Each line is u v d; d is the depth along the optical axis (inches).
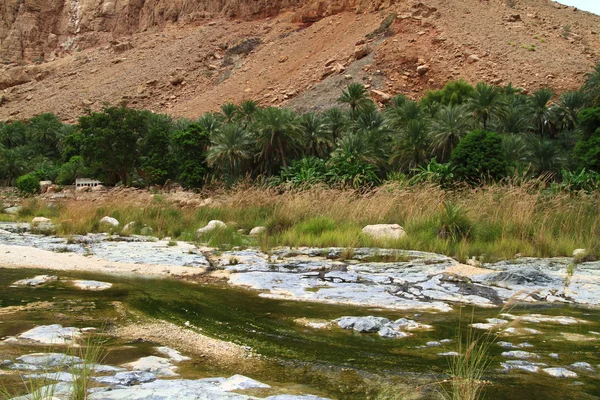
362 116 1829.5
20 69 5246.1
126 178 2192.4
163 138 2087.8
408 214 560.4
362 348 200.7
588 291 315.6
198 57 4537.4
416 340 213.2
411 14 3415.4
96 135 2055.9
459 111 1529.3
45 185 2311.8
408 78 2955.2
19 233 629.6
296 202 618.8
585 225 504.7
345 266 394.3
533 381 161.6
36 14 5954.7
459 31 3233.3
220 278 362.9
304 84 3248.0
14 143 3176.7
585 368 175.8
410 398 145.9
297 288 323.9
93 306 267.1
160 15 5565.9
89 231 639.8
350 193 637.3
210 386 147.8
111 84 4503.0
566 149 1894.7
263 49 4311.0
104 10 5807.1
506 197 538.6
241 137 1785.2
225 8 5246.1
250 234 600.4
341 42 3663.9
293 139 1771.7
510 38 3218.5
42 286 320.5
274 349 199.0
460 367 166.9
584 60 3034.0
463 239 467.5
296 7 4938.5
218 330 226.4
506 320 248.5
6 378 148.8
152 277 365.4
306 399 135.5
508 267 387.5
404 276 358.6
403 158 1578.5
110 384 147.7
